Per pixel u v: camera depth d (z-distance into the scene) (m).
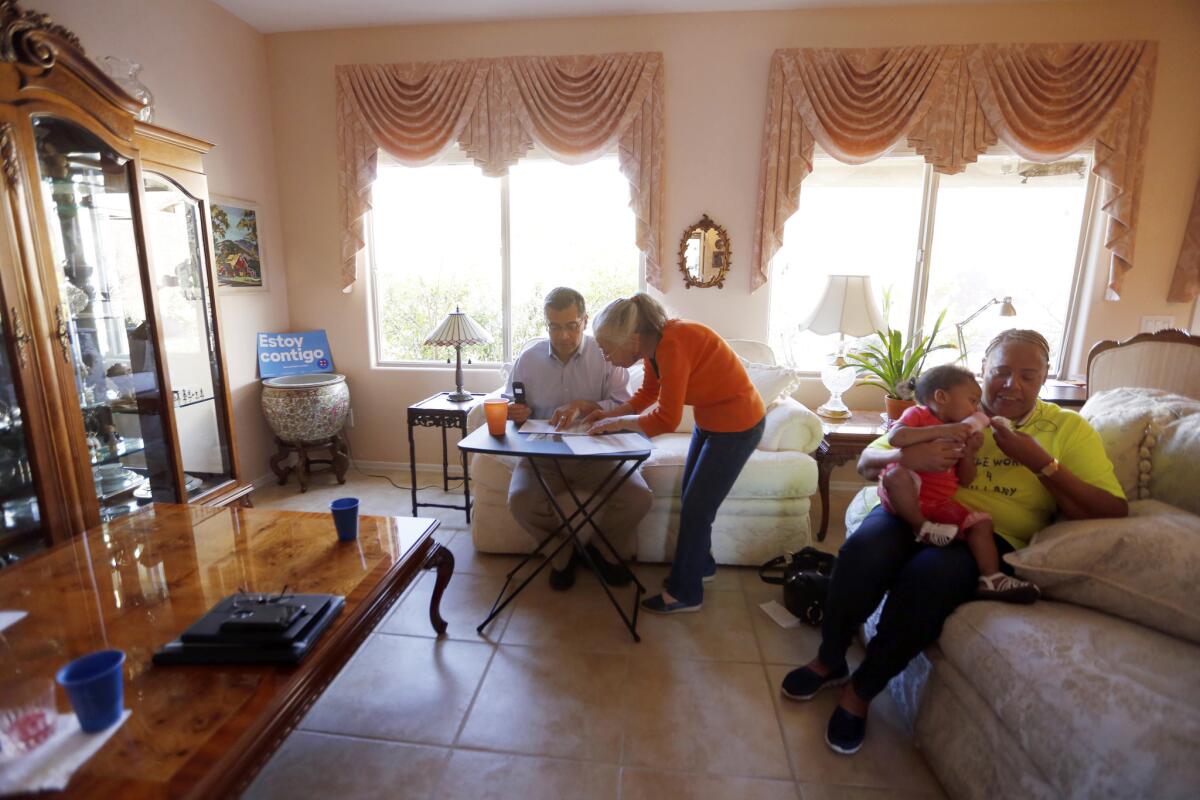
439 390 3.38
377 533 1.62
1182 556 1.10
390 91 2.99
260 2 2.75
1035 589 1.26
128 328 2.01
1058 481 1.34
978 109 2.72
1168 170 2.74
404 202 3.31
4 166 1.50
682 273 3.09
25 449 1.62
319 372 3.33
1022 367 1.46
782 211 2.90
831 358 2.97
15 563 1.48
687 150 2.98
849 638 1.58
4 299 1.53
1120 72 2.62
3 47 1.48
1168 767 0.85
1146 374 2.12
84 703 0.86
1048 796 1.01
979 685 1.19
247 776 0.87
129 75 2.01
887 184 3.06
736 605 2.09
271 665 1.06
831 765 1.39
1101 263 2.90
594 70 2.86
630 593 2.16
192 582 1.35
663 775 1.36
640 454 1.65
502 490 2.37
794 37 2.84
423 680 1.67
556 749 1.43
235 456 2.51
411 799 1.28
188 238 2.27
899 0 2.71
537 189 3.22
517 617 2.00
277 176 3.23
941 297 3.13
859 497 1.98
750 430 1.81
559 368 2.27
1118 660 1.04
